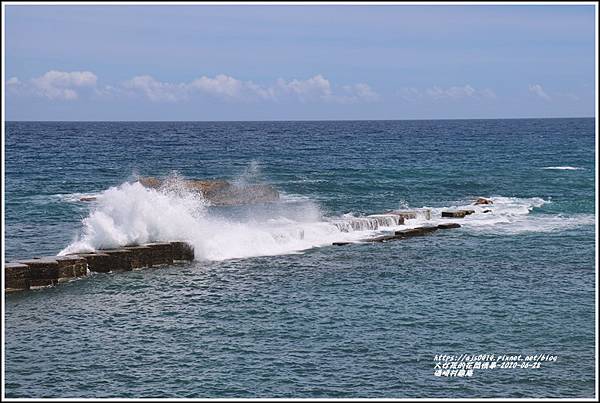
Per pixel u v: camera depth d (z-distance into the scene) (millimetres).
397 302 25188
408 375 18953
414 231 38375
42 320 23297
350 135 178875
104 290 26766
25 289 26828
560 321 23078
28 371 19250
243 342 21250
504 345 20969
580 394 17891
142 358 20094
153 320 23281
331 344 21062
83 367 19500
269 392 17953
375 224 40406
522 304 24938
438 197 54438
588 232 39062
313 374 19000
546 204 49812
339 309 24344
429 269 30250
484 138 155125
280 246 34875
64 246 35125
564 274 29297
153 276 28922
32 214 45031
